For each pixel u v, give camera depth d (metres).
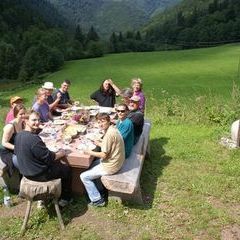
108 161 3.84
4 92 28.84
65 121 5.08
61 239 3.46
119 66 40.34
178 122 7.45
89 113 5.34
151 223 3.70
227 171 4.86
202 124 7.28
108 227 3.63
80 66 44.16
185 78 28.75
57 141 4.29
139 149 4.55
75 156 3.84
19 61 50.22
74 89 26.20
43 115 5.14
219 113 7.47
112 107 6.11
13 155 4.05
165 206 4.01
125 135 4.18
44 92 5.14
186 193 4.30
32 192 3.42
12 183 4.27
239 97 7.77
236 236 3.51
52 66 45.94
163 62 41.03
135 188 3.75
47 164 3.45
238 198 4.18
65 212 3.85
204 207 3.98
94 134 4.45
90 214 3.83
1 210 3.95
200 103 8.12
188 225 3.67
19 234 3.52
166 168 4.99
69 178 3.89
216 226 3.65
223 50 48.81
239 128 5.69
